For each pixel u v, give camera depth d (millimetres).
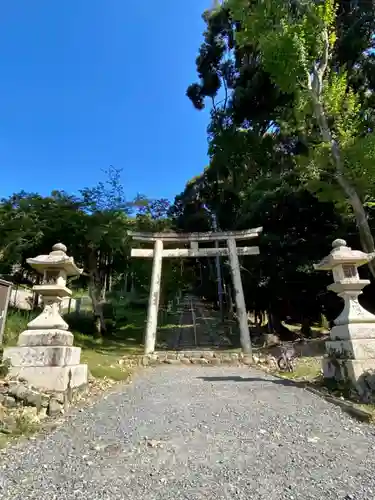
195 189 30078
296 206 13250
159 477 2521
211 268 24750
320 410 4312
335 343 5352
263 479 2482
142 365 9625
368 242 9773
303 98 11203
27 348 4727
